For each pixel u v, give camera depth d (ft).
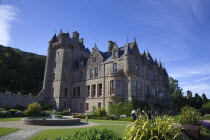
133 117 70.59
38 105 104.12
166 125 22.52
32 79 218.38
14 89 186.80
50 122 56.80
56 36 170.40
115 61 118.73
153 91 137.59
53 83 147.84
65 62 147.74
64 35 153.48
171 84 237.86
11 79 190.80
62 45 150.10
